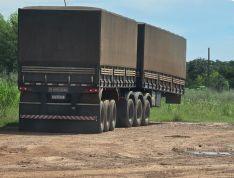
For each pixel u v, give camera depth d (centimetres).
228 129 3962
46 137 3027
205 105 6038
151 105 4356
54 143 2708
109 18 3466
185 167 2091
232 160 2328
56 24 3378
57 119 3391
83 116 3369
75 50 3362
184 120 4969
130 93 3928
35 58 3400
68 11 3369
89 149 2519
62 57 3375
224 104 6412
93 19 3347
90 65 3350
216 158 2384
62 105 3384
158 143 2864
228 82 13138
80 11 3359
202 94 8306
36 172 1889
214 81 12238
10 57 10962
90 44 3350
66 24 3369
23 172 1884
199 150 2661
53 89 3388
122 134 3334
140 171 1966
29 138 2953
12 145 2591
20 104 3419
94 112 3366
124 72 3728
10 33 11131
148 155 2431
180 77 4897
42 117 3397
